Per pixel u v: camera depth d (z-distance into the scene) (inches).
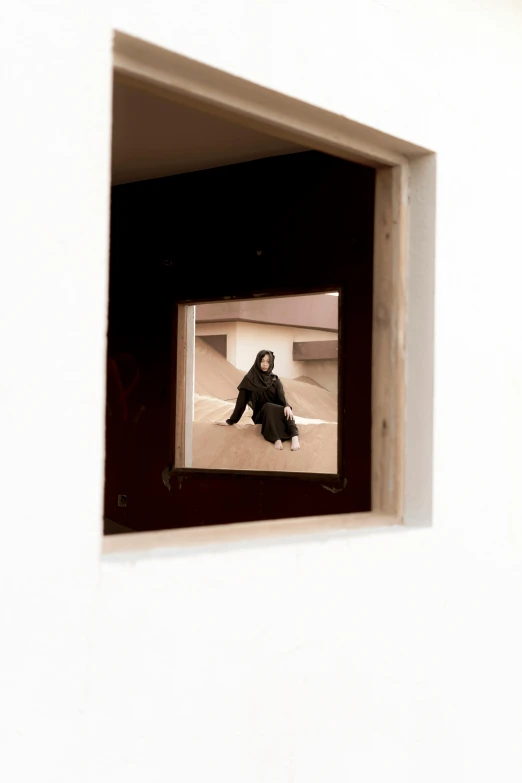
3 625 69.5
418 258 122.6
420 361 122.0
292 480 186.4
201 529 99.7
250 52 92.7
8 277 69.7
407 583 115.4
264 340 847.1
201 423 283.9
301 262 186.5
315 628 100.5
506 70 136.4
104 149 76.9
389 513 122.6
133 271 211.8
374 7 110.3
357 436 178.1
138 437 209.3
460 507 125.8
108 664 77.6
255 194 193.5
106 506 213.6
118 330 213.5
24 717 71.1
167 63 87.5
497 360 134.0
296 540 100.1
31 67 71.6
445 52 123.3
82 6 75.5
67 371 73.7
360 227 178.5
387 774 112.0
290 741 97.1
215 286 198.7
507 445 136.4
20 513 70.6
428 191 122.0
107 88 77.3
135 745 80.1
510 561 137.0
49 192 72.7
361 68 108.3
